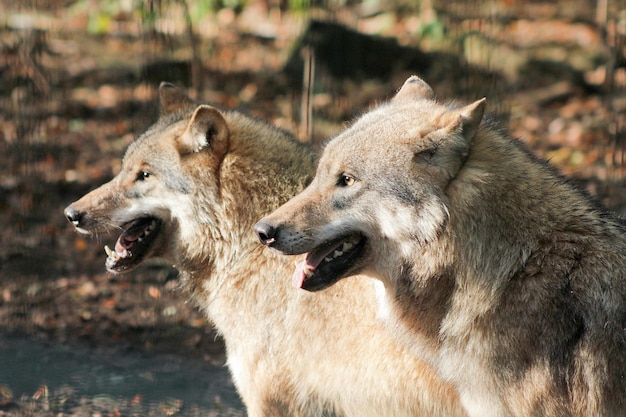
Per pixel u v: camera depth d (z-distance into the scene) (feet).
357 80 78.43
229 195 32.55
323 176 27.89
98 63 82.23
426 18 86.28
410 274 27.40
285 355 32.32
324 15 79.87
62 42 86.38
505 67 79.30
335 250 27.99
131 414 36.27
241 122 33.68
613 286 25.93
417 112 27.81
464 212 26.40
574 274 26.05
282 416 33.17
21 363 40.93
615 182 55.62
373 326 30.25
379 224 27.20
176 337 44.21
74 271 51.62
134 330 44.83
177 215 33.47
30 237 55.72
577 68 78.69
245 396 33.78
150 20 64.44
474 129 26.00
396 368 29.91
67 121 72.95
